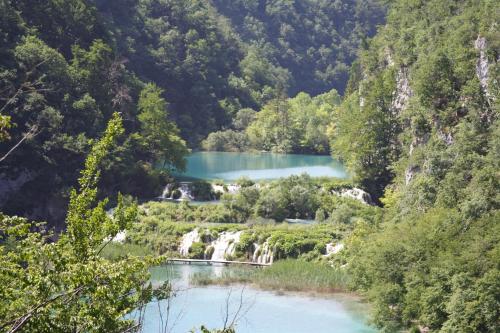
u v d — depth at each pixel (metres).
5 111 105.50
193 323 53.69
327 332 54.09
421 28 128.88
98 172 22.41
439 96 101.50
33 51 117.38
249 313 58.94
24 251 20.05
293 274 70.44
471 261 51.75
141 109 137.25
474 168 76.62
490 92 90.38
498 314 47.81
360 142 124.25
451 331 48.50
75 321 20.05
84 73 128.88
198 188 115.81
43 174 109.31
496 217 57.91
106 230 21.56
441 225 60.12
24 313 19.11
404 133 120.31
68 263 20.08
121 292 21.67
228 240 85.62
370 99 130.88
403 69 128.88
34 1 140.12
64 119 119.19
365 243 69.88
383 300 54.59
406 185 96.25
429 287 51.84
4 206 105.69
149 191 117.88
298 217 101.50
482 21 101.94
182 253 85.62
